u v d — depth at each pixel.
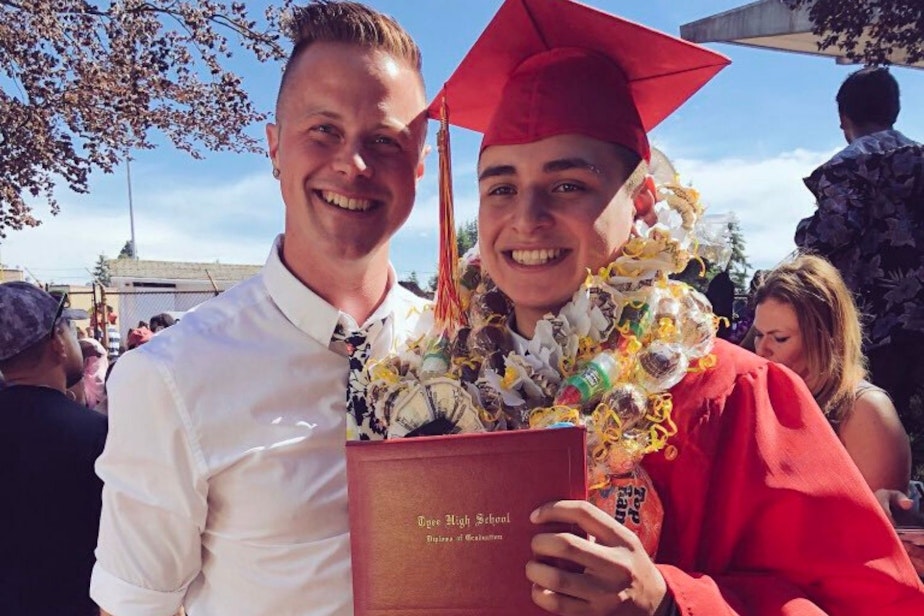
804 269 2.70
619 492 1.35
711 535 1.36
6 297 2.60
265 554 1.67
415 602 1.23
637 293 1.48
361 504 1.27
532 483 1.21
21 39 5.59
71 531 2.42
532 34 1.61
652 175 1.69
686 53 1.59
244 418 1.68
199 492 1.68
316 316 1.75
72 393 3.86
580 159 1.45
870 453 2.53
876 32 5.51
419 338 1.75
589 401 1.40
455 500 1.23
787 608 1.22
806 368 2.64
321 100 1.74
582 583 1.14
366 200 1.78
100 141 6.17
